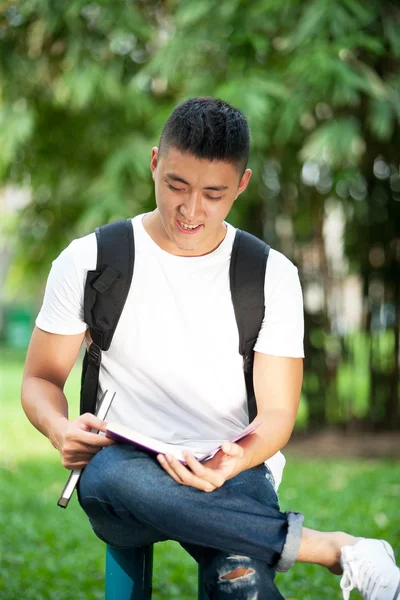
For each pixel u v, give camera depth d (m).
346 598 2.46
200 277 2.64
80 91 7.73
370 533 5.40
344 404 9.00
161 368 2.63
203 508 2.31
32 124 8.19
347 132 6.97
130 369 2.66
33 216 9.47
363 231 8.53
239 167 2.50
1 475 7.88
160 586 4.47
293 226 8.59
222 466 2.35
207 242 2.65
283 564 2.34
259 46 7.21
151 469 2.36
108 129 8.34
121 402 2.67
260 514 2.36
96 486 2.40
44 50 8.34
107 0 7.78
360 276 8.67
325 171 8.22
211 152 2.42
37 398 2.62
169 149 2.47
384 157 8.35
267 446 2.50
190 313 2.63
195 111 2.47
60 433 2.48
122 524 2.48
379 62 7.74
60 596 4.24
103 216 7.78
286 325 2.68
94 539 5.61
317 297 8.77
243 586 2.32
